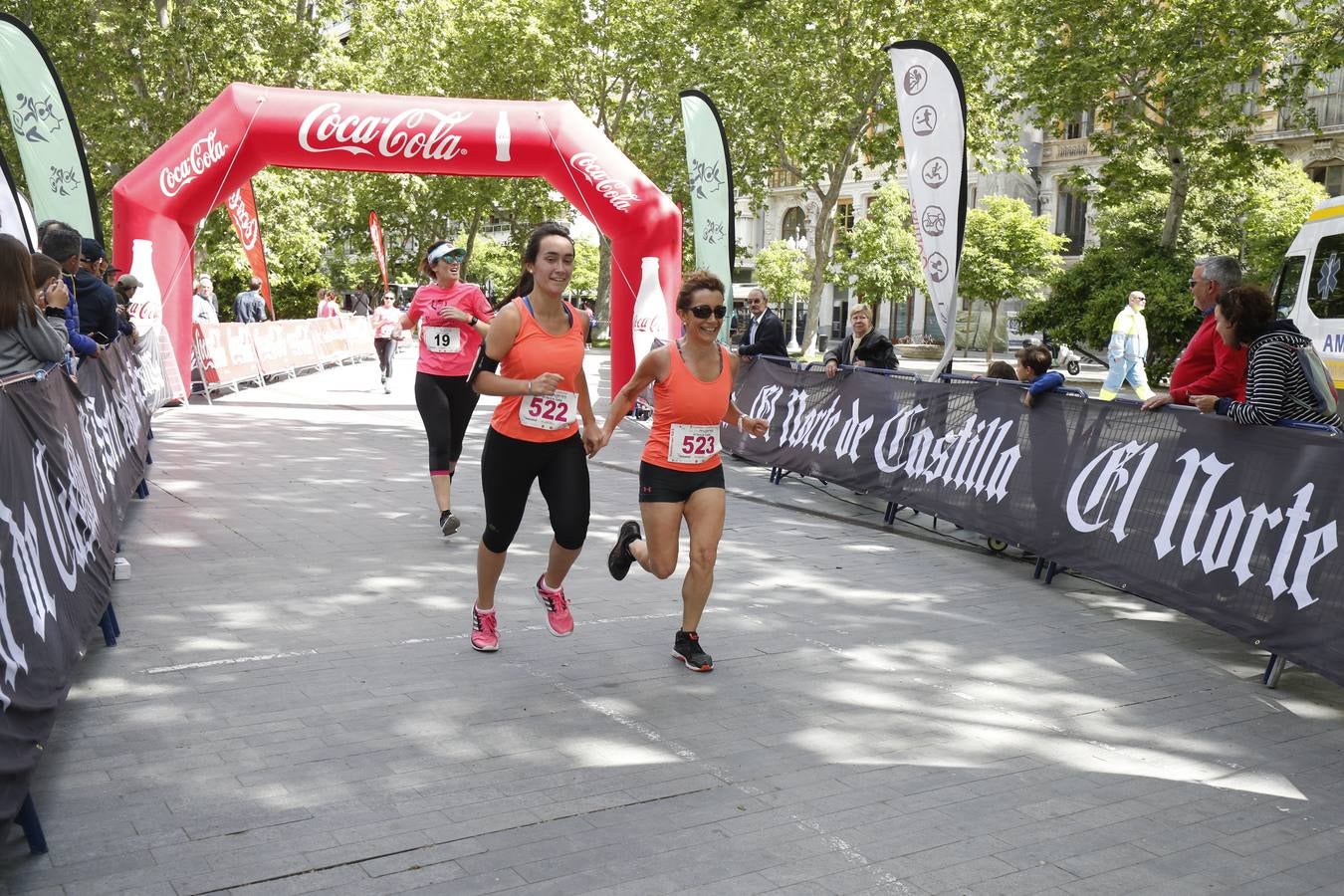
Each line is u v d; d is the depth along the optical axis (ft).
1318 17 64.44
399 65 121.39
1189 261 72.49
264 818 11.34
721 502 16.34
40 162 37.65
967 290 114.83
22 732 10.40
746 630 18.65
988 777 13.07
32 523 12.21
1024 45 77.10
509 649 17.11
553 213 139.23
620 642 17.71
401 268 155.43
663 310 47.03
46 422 13.62
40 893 9.77
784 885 10.37
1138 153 72.90
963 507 25.39
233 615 18.34
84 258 26.58
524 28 115.85
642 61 112.06
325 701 14.66
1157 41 67.46
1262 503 17.42
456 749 13.28
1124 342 51.78
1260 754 14.10
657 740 13.78
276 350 67.26
